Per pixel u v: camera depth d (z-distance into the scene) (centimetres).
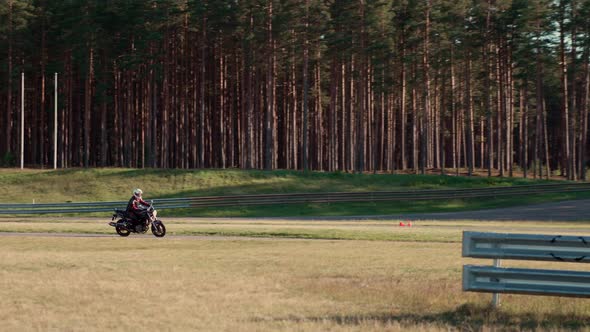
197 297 1217
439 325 948
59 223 3734
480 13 7612
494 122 10531
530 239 1020
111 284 1366
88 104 7775
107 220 4259
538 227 3691
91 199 6000
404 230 3136
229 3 7588
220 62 7994
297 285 1356
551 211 5381
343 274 1527
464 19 7700
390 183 6738
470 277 1049
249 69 7581
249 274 1538
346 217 5097
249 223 3916
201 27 7781
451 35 7594
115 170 6669
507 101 8219
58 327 955
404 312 1064
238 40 7981
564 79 7381
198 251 2170
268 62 7256
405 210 5728
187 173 6588
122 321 998
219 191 6206
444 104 8125
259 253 2081
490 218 4869
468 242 1051
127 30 8019
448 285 1326
